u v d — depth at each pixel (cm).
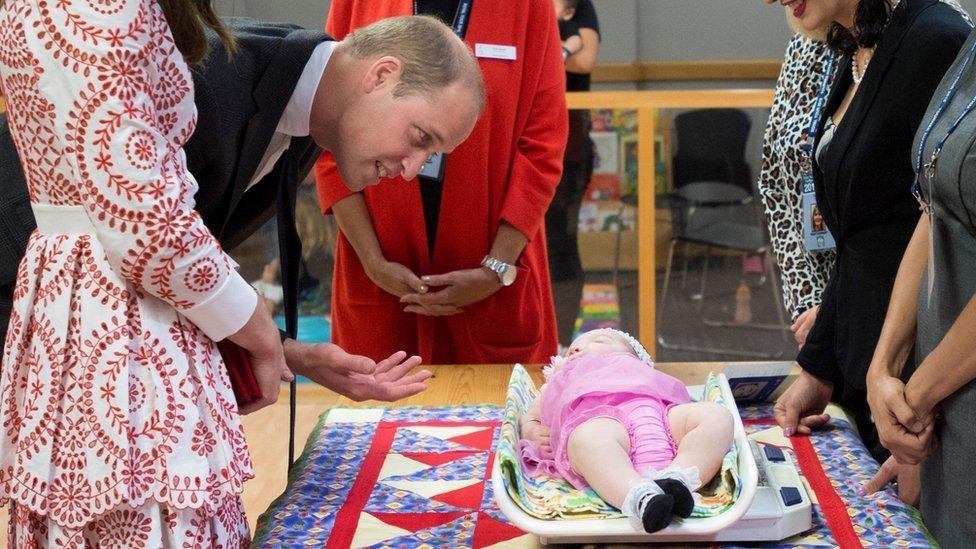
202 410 129
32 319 129
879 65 173
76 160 116
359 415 197
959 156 130
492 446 180
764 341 374
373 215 252
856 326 180
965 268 138
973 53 139
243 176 157
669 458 146
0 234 160
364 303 261
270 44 153
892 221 177
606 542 140
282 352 142
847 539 143
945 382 139
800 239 226
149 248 117
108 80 114
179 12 128
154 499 123
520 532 149
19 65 118
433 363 266
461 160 243
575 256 354
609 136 349
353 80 154
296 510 157
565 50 450
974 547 141
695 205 359
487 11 240
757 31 723
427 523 153
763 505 142
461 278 245
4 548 315
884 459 187
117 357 122
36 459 124
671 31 729
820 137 196
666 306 365
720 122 353
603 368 164
